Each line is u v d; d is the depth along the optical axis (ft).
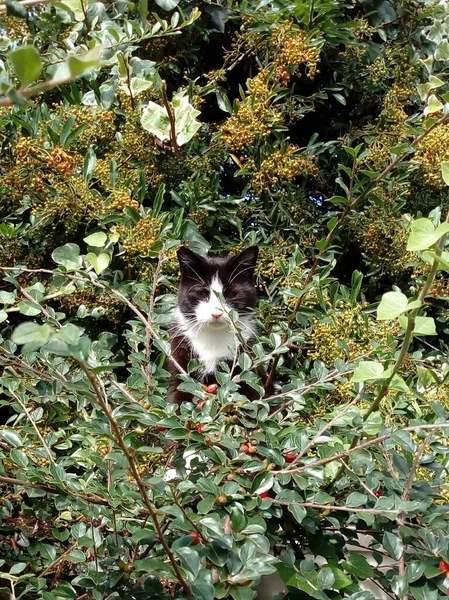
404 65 11.16
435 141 9.38
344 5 10.94
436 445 5.04
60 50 8.93
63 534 5.42
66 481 5.18
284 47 9.98
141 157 9.94
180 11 9.51
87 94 8.95
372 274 11.03
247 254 9.56
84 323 9.89
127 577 4.62
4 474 5.47
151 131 9.02
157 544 4.87
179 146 9.34
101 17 9.34
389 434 4.72
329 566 4.65
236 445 4.96
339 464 5.36
